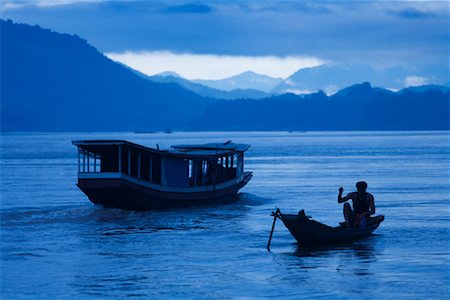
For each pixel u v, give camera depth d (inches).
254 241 2193.7
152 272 1747.0
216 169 3230.8
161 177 2962.6
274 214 2063.2
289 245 2107.5
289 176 5359.3
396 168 6289.4
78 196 3850.9
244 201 3425.2
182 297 1509.6
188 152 3363.7
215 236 2309.3
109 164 2967.5
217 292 1545.3
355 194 2203.5
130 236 2331.4
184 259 1904.5
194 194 3085.6
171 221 2696.9
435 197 3582.7
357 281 1621.6
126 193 2805.1
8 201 3570.4
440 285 1577.3
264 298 1491.1
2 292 1562.5
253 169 6294.3
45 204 3422.7
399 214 2839.6
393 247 2042.3
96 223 2655.0
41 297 1523.1
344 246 2066.9
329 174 5556.1
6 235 2370.8
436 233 2298.2
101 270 1775.3
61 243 2199.8
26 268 1806.1
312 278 1656.0
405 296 1493.6
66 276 1711.4
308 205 3275.1
